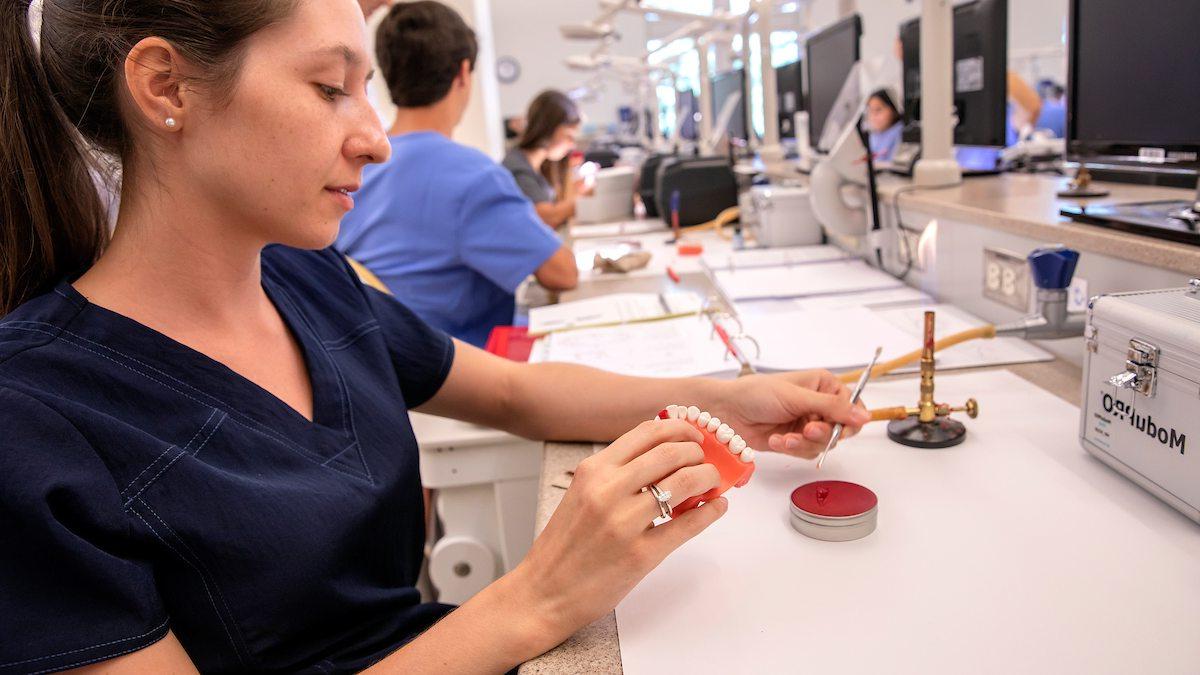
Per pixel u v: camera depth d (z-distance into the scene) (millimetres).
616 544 542
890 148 2727
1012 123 3742
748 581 618
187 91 556
